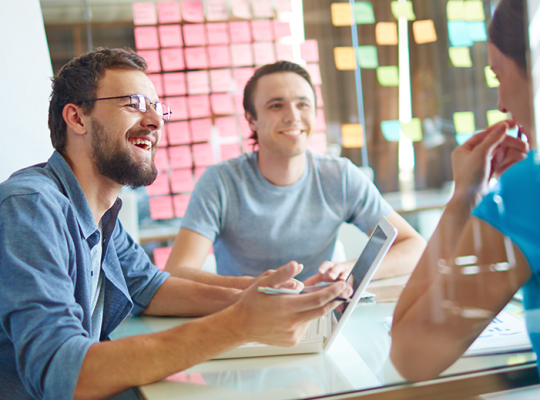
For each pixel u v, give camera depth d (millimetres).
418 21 2262
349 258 1910
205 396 556
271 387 574
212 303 910
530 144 600
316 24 2793
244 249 1307
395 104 2725
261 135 1273
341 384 573
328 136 2859
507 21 583
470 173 685
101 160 854
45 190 694
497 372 571
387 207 1348
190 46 2650
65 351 576
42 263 627
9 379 693
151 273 977
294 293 583
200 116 2674
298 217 1301
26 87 1477
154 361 584
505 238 570
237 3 2676
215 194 1265
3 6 1441
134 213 2070
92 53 855
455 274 612
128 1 2619
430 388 567
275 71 1286
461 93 1856
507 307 773
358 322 801
